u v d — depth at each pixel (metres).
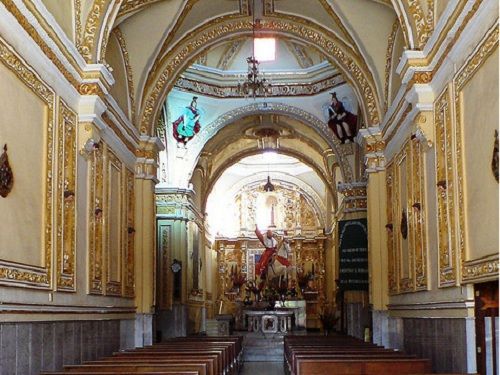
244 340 21.52
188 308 22.39
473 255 7.19
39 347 7.54
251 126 22.47
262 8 13.50
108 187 11.04
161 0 11.79
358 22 12.62
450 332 8.25
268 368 16.62
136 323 13.02
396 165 11.91
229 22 13.81
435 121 8.82
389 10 12.09
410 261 10.54
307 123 19.94
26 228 7.24
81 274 9.32
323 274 31.22
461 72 7.54
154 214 13.85
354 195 19.19
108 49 11.77
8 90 6.75
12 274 6.73
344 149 19.69
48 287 7.83
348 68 13.50
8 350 6.62
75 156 9.08
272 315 24.58
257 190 32.66
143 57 13.09
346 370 7.25
